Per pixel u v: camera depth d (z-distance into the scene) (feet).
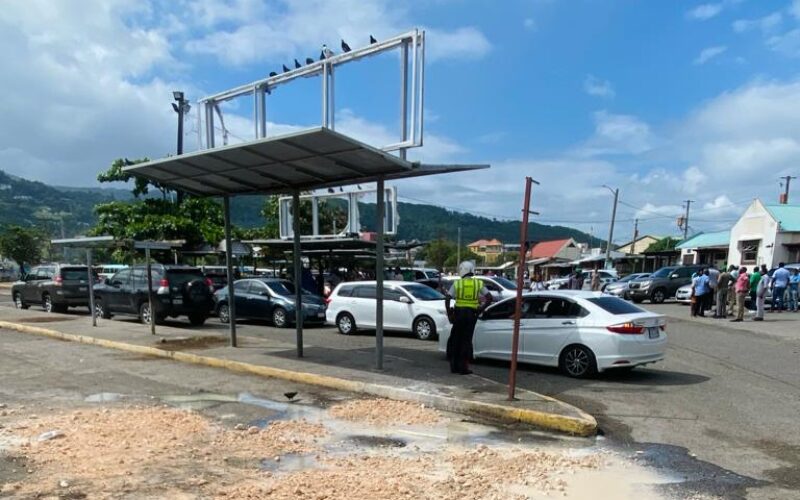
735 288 64.28
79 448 17.83
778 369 33.71
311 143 26.05
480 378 28.78
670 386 28.99
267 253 92.43
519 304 24.04
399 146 29.01
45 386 27.81
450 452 18.60
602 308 31.24
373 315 49.65
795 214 111.65
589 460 17.89
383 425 21.75
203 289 54.44
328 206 101.40
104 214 81.87
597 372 30.53
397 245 75.31
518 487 15.55
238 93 37.42
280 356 35.29
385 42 29.14
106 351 39.17
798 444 19.71
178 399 25.53
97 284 59.16
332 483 15.38
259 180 34.55
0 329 51.13
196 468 16.40
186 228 78.38
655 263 163.63
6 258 199.31
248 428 20.75
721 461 17.98
